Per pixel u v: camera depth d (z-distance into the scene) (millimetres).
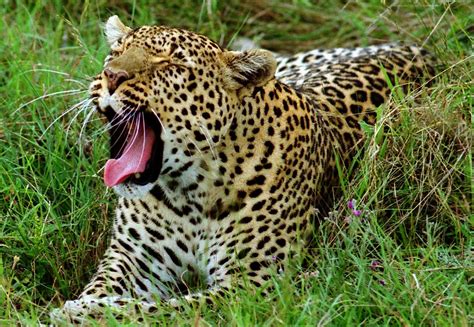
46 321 11359
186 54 11398
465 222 12469
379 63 14805
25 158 13617
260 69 11594
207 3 18172
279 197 12031
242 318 10500
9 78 15383
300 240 11883
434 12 16438
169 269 12391
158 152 11523
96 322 10781
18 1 17219
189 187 11836
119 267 12219
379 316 10773
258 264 11984
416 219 12562
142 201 12164
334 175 13148
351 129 13570
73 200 13086
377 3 17719
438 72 15117
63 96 14633
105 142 13883
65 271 12617
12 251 12523
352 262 11617
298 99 12492
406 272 11141
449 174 12750
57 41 16484
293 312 10547
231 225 11961
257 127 11859
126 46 11531
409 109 13188
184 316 10977
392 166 12820
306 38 18250
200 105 11438
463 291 11039
